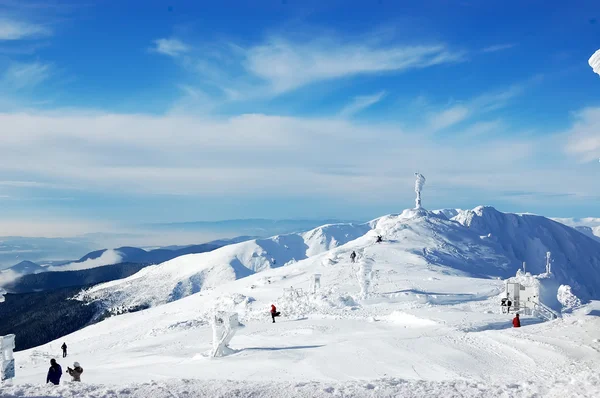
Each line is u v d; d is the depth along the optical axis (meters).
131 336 48.28
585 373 14.06
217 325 23.41
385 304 41.44
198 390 13.61
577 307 36.06
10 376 18.39
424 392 13.10
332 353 21.84
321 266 68.06
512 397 12.33
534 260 176.25
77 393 13.23
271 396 13.09
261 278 69.81
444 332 26.09
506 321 30.19
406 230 100.50
